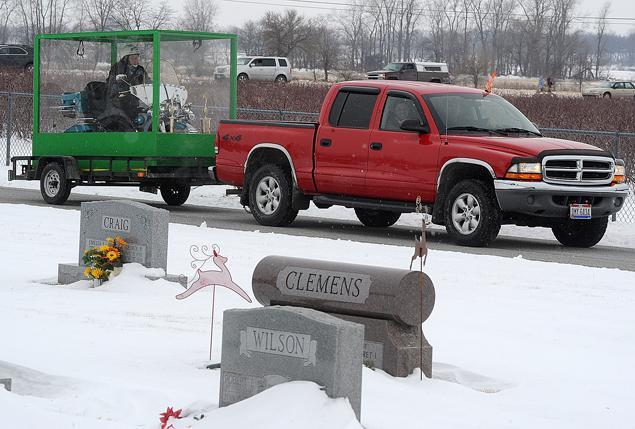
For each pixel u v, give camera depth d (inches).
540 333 365.7
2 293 411.2
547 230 749.3
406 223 764.0
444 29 4128.9
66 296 408.2
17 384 275.3
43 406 254.1
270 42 3666.3
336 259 518.0
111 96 775.7
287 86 1927.9
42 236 583.5
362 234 676.7
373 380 290.7
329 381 239.1
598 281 470.9
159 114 759.7
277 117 1403.8
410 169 635.5
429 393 286.7
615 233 727.1
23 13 3218.5
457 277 473.7
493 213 611.2
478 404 280.2
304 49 3654.0
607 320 389.4
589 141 1162.0
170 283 428.8
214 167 739.4
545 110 1476.4
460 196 618.2
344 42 4212.6
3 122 1283.2
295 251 542.9
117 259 433.1
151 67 761.6
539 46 4028.1
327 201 677.9
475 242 614.9
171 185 830.5
